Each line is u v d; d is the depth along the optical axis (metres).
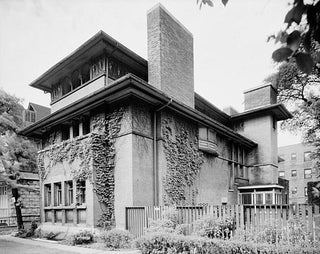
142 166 12.62
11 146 16.66
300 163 43.62
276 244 6.48
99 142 12.80
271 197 20.81
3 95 18.41
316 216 6.69
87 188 12.37
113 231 10.68
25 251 10.16
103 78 14.05
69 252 9.66
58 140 15.83
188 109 14.34
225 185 18.94
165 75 15.20
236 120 24.33
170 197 13.52
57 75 16.97
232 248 6.88
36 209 20.89
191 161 15.45
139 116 12.95
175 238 7.95
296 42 1.66
